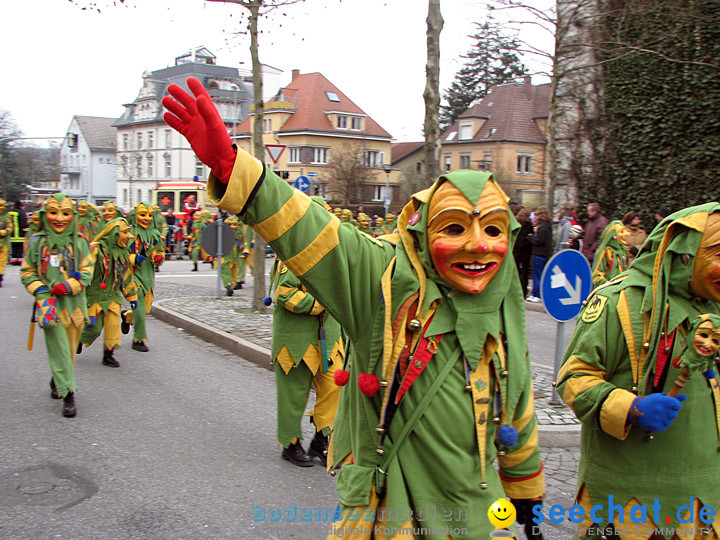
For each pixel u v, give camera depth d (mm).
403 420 2449
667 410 2492
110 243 8164
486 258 2373
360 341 2557
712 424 2730
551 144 15297
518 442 2635
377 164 55938
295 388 5203
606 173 17938
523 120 46062
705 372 2699
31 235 6422
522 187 44594
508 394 2510
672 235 2701
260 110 11289
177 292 15039
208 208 37375
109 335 8266
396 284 2469
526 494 2689
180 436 5836
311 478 4980
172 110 2221
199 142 2180
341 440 2754
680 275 2680
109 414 6414
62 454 5344
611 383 2785
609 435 2783
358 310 2500
